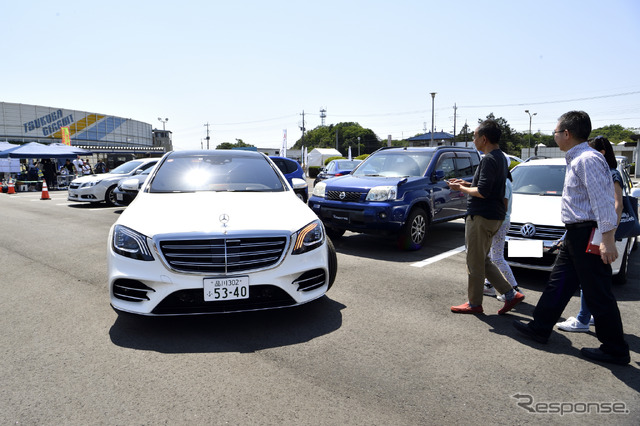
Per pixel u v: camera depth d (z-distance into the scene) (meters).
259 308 3.21
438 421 2.25
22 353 3.00
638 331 3.54
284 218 3.47
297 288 3.33
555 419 2.29
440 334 3.39
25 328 3.45
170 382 2.61
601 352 2.99
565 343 3.28
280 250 3.27
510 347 3.17
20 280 4.84
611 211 2.74
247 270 3.16
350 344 3.17
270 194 4.18
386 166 7.33
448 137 65.50
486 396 2.50
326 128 127.69
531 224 4.71
